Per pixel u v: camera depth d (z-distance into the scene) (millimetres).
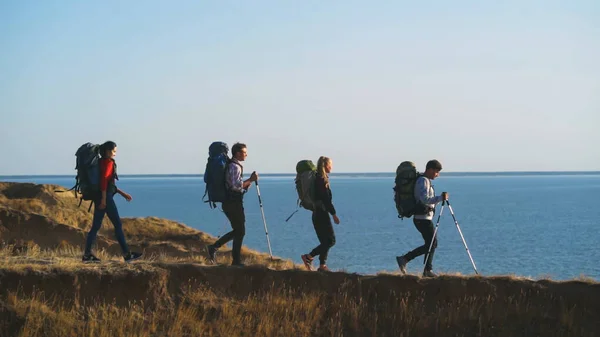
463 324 12523
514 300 12844
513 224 87625
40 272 12281
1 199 24438
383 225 85812
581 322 12492
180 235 24891
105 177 13312
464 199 163750
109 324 11828
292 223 89188
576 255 52344
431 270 13820
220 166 13508
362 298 12953
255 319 12375
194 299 12555
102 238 21547
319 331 12312
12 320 11602
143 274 12586
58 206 25578
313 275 13164
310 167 13883
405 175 13883
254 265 13312
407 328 12422
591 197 174625
